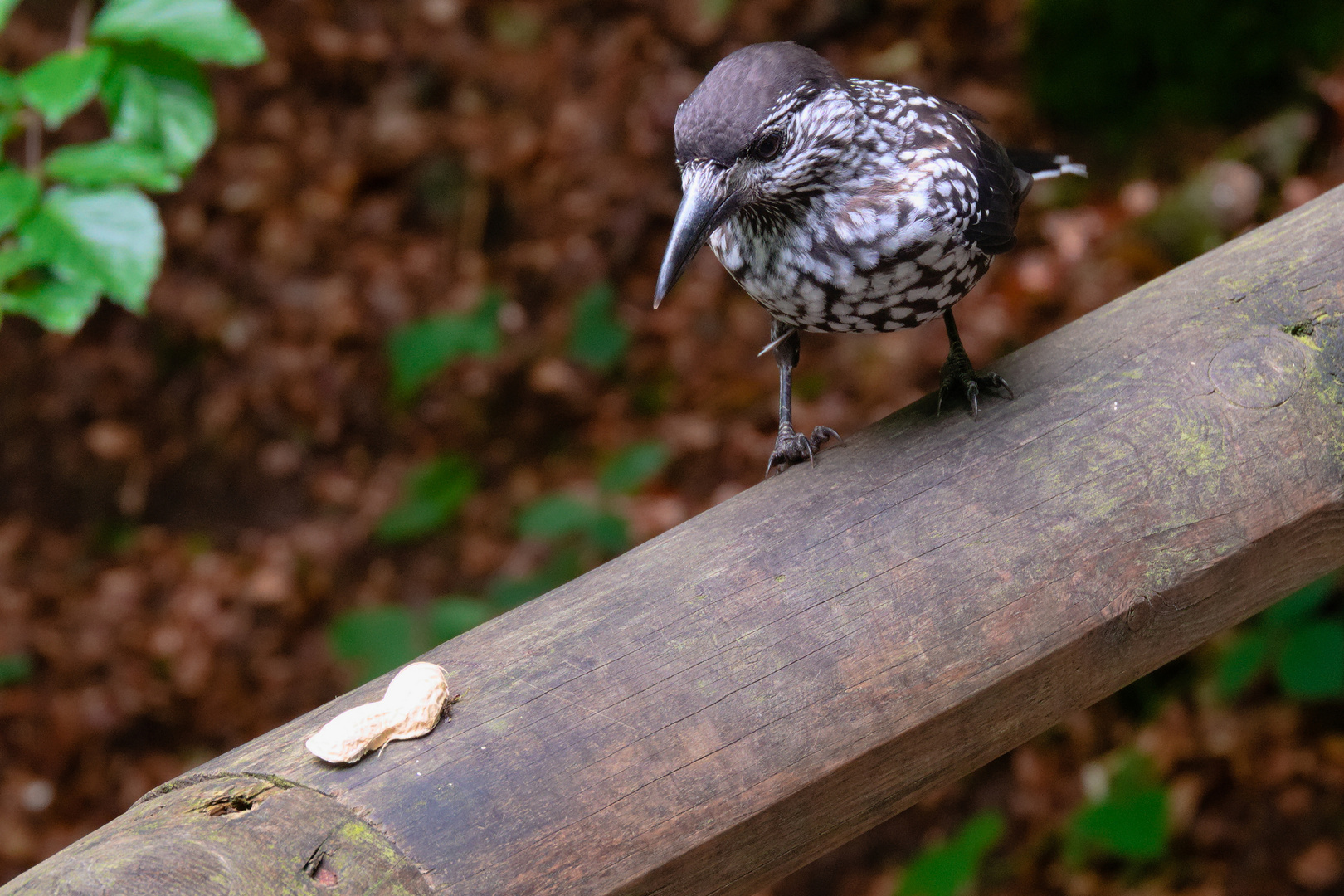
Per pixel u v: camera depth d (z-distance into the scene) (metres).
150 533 6.86
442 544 6.48
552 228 7.38
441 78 7.99
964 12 7.03
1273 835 4.59
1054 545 2.19
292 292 7.36
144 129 2.72
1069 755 5.04
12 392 7.19
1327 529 2.33
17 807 5.96
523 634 2.08
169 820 1.79
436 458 6.82
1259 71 6.09
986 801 5.06
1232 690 4.53
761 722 1.99
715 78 2.45
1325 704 4.79
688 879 1.95
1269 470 2.27
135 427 7.11
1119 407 2.36
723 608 2.10
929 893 4.39
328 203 7.62
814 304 2.71
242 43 2.65
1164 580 2.20
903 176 2.56
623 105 7.62
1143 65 6.33
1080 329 2.56
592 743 1.92
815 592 2.13
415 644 5.52
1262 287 2.51
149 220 2.54
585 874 1.84
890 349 6.37
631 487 5.82
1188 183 6.05
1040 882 4.77
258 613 6.45
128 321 7.29
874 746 2.04
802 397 6.43
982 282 6.39
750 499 2.35
